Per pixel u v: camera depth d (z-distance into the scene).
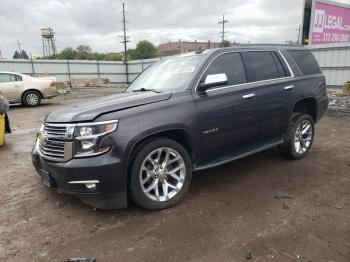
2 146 6.86
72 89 27.97
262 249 2.76
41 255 2.78
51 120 3.48
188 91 3.78
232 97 4.10
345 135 6.99
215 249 2.78
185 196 3.88
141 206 3.43
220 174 4.61
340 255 2.65
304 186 4.10
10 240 3.03
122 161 3.17
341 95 13.77
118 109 3.31
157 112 3.44
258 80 4.52
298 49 5.42
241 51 4.49
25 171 5.08
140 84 4.66
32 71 36.31
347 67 15.73
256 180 4.35
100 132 3.12
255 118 4.38
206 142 3.88
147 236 3.02
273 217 3.30
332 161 5.10
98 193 3.15
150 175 3.45
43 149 3.46
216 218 3.31
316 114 5.42
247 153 4.36
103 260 2.68
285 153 5.16
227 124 4.05
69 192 3.24
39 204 3.79
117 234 3.07
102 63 40.50
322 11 17.59
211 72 4.05
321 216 3.30
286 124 4.89
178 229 3.12
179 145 3.59
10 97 13.48
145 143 3.37
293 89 4.91
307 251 2.71
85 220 3.37
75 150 3.16
